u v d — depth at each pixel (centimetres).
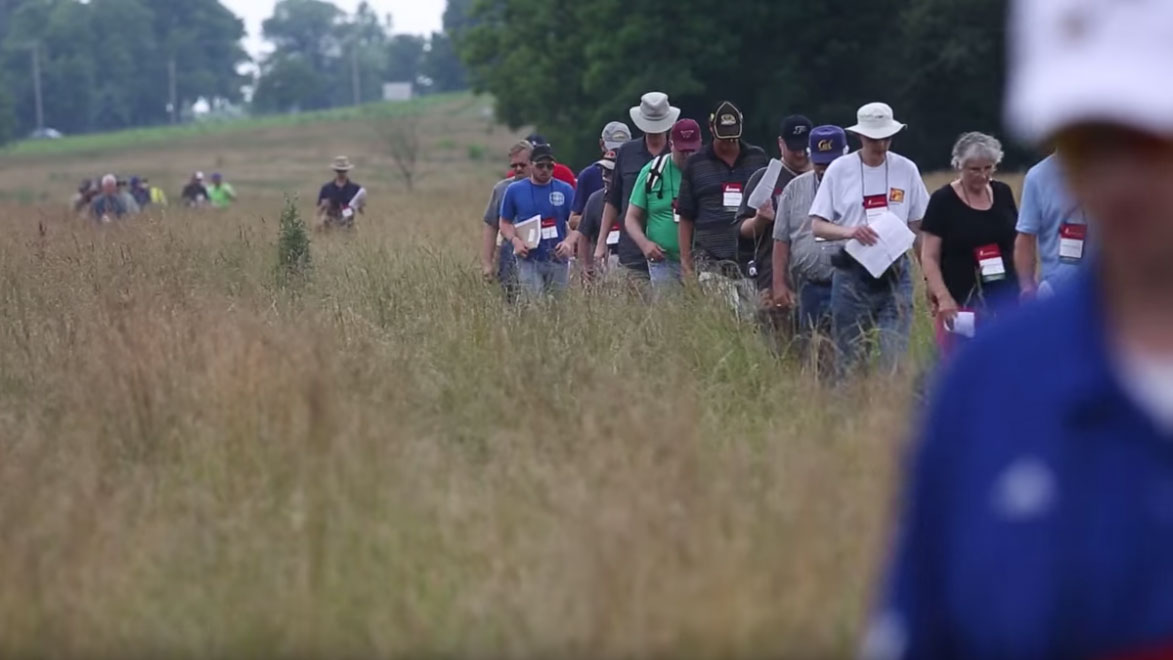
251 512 1081
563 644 809
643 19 9844
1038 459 353
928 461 377
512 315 1742
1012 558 354
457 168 16450
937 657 385
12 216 5000
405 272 2228
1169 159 336
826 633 790
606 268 2083
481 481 1164
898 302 1562
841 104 10188
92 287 2047
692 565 839
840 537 877
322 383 1245
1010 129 350
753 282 1864
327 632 895
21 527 1047
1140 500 346
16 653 899
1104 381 349
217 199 7825
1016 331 366
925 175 8550
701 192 2019
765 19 9931
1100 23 328
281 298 1964
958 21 9688
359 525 1018
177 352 1477
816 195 1700
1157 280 348
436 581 955
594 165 2561
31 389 1568
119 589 955
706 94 10300
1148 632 347
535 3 10688
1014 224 1575
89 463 1198
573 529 934
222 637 898
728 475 1022
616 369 1477
